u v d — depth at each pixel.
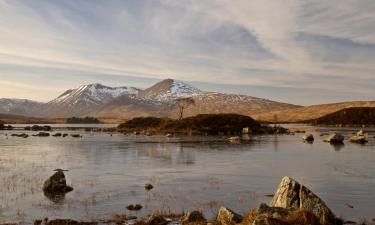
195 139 84.56
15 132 114.12
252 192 26.66
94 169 37.47
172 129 114.25
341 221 19.03
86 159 45.69
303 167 39.06
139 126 129.62
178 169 37.78
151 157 48.22
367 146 66.19
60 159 45.41
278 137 95.50
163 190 27.36
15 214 20.81
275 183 30.11
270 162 43.28
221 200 24.22
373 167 38.78
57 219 19.11
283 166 39.91
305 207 18.97
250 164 41.62
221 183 30.11
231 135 104.12
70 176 33.19
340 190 27.31
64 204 23.00
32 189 27.05
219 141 78.12
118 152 54.34
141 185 29.25
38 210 21.64
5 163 41.38
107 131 123.06
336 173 34.91
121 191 26.92
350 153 53.62
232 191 27.03
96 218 19.97
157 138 88.19
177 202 23.69
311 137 80.12
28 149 58.62
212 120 119.12
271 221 15.27
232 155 50.94
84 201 23.77
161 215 19.94
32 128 135.00
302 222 15.91
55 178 27.34
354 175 33.75
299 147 64.12
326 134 109.19
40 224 18.77
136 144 69.50
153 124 128.25
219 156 49.69
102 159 45.78
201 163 42.44
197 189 27.73
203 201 23.97
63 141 77.19
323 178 32.25
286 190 19.92
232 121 119.75
